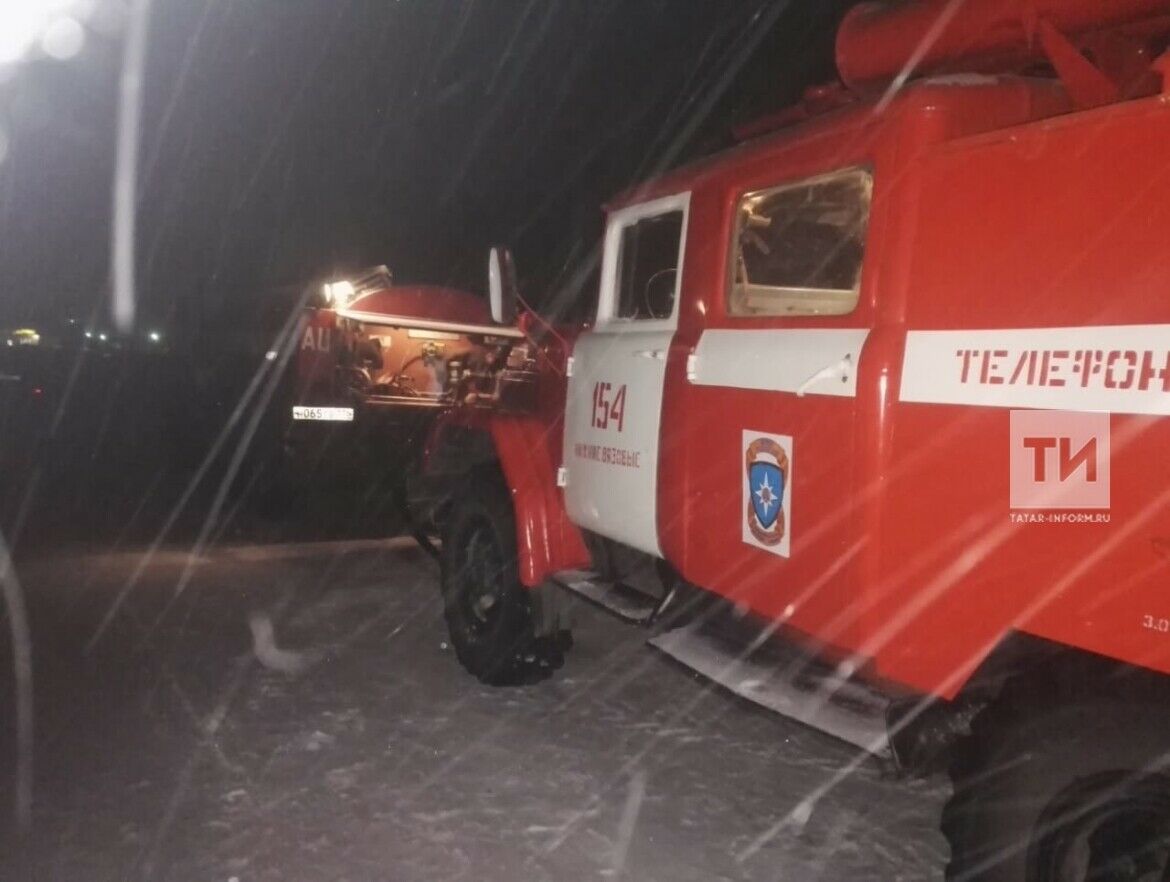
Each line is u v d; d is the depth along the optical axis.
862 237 3.54
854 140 3.46
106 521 10.84
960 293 3.03
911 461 3.10
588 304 5.39
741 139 4.79
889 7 3.72
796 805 4.36
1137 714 2.70
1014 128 2.91
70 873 3.76
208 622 6.91
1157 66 2.67
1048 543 2.74
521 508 5.32
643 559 4.99
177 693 5.57
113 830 4.07
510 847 3.98
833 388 3.37
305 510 11.23
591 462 4.96
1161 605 2.50
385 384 11.32
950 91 3.20
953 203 3.07
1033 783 2.79
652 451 4.45
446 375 11.51
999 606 2.87
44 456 16.97
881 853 3.98
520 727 5.16
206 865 3.82
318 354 10.80
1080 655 2.82
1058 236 2.77
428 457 6.44
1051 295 2.78
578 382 5.14
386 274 11.50
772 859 3.93
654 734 5.08
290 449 10.88
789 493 3.57
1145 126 2.60
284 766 4.67
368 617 7.10
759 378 3.75
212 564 8.70
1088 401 2.65
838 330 3.45
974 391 2.93
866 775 4.66
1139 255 2.58
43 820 4.14
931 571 3.05
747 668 3.86
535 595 5.44
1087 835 2.77
